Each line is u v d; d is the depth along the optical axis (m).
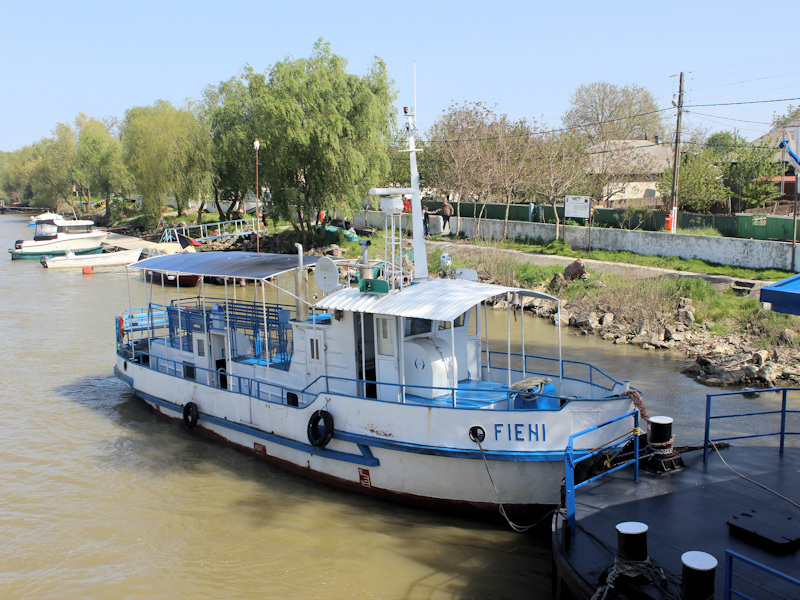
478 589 9.70
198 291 37.06
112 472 14.24
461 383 13.50
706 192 40.38
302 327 13.80
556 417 10.76
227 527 11.83
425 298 11.98
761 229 32.78
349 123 44.66
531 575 9.99
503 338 25.47
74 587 10.14
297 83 42.97
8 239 70.88
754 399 18.05
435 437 11.31
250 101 47.03
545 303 30.03
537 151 45.47
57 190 96.06
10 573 10.52
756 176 39.41
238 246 50.56
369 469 12.23
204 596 9.82
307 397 13.80
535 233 42.03
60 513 12.49
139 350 19.69
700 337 23.50
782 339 21.97
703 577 6.14
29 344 25.53
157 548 11.21
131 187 80.19
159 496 13.09
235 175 57.81
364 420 12.11
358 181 46.62
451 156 49.38
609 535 8.10
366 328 12.91
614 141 52.28
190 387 16.17
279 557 10.80
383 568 10.35
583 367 21.31
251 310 15.78
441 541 11.08
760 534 7.69
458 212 46.78
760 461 10.24
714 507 8.64
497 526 11.55
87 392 19.84
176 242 52.22
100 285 40.38
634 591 6.75
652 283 27.23
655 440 9.95
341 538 11.29
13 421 17.41
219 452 15.20
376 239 47.72
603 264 33.84
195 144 57.09
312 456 13.16
